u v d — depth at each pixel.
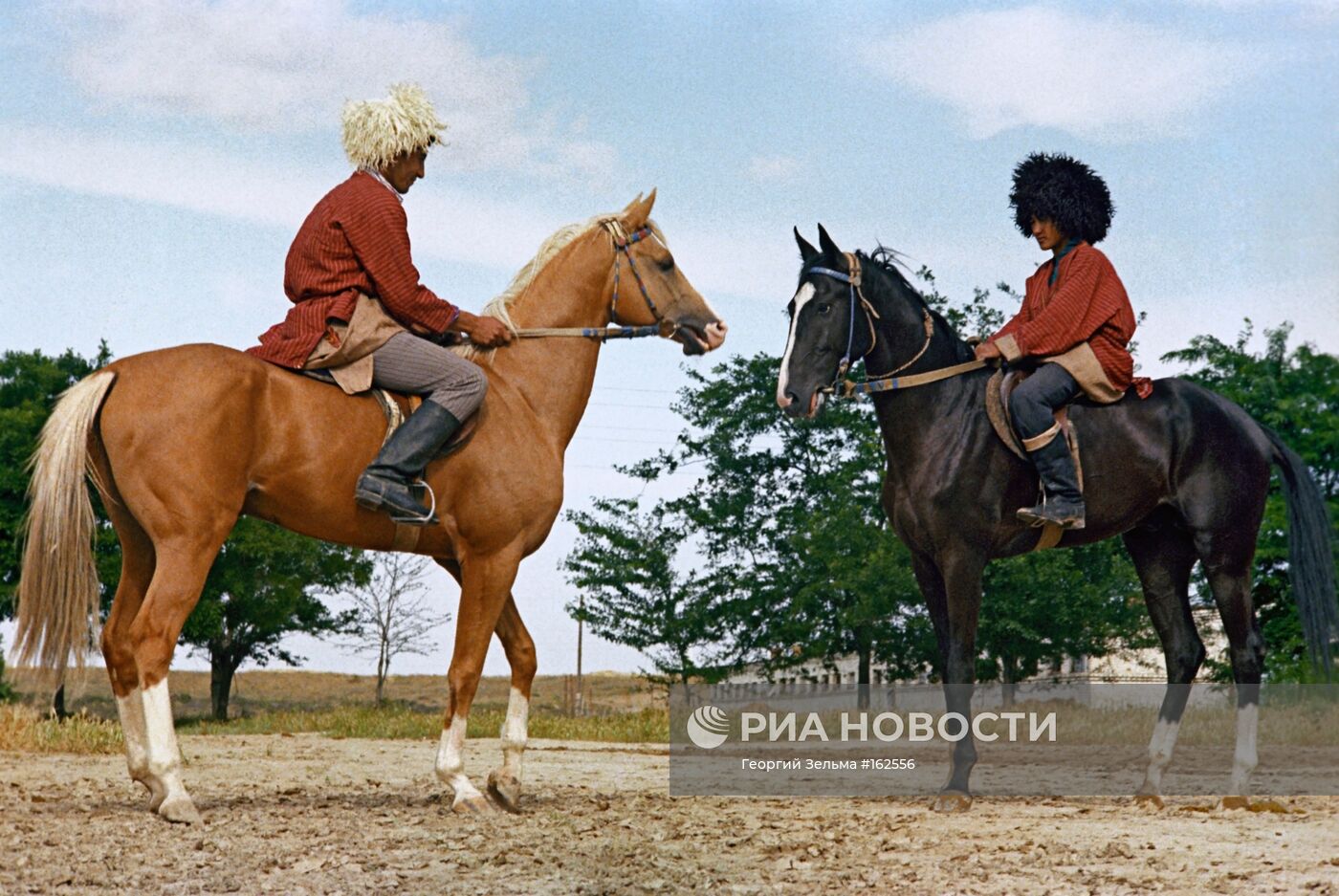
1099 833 6.44
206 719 36.84
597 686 51.12
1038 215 7.92
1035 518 7.46
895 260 8.05
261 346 6.68
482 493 6.80
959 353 7.95
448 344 7.09
